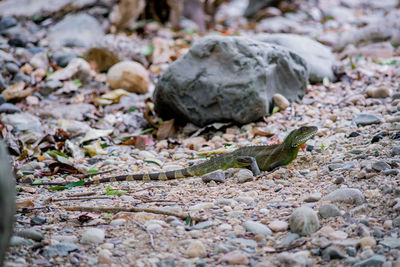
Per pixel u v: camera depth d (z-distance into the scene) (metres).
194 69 10.83
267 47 11.06
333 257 4.95
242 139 10.08
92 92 13.43
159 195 7.10
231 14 25.03
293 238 5.37
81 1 19.86
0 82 12.73
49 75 14.01
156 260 5.03
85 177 8.50
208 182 7.62
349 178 6.83
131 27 19.41
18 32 17.64
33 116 11.59
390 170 6.59
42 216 6.30
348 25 21.34
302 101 11.75
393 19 17.59
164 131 10.86
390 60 14.87
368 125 9.49
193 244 5.21
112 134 11.11
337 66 13.28
